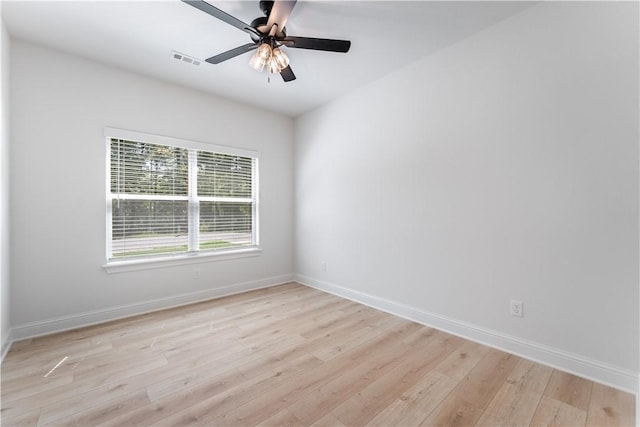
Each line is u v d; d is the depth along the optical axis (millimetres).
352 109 3479
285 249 4352
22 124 2406
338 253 3686
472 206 2410
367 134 3301
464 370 1976
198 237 3484
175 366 2016
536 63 2062
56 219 2562
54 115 2553
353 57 2736
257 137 4008
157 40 2455
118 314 2881
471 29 2326
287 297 3592
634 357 1714
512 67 2178
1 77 2115
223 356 2154
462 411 1587
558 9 1966
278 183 4254
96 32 2336
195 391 1745
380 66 2902
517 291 2168
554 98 1986
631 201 1722
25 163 2418
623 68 1740
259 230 4039
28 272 2434
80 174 2678
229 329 2637
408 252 2895
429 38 2443
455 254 2527
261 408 1604
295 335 2518
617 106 1761
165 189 3232
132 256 3000
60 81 2586
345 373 1941
